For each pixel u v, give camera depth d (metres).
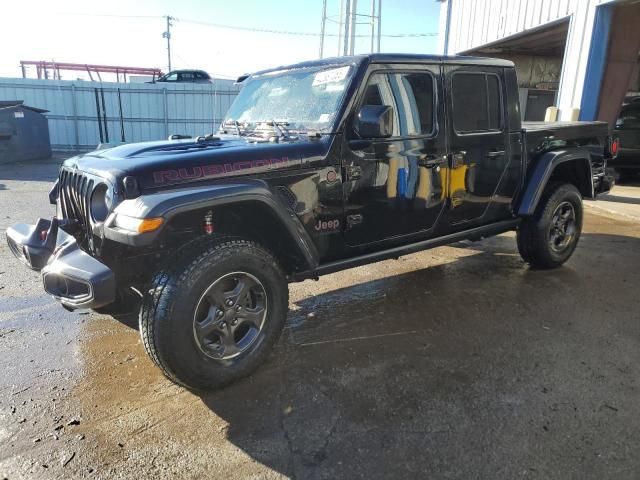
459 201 4.00
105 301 2.60
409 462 2.28
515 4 11.88
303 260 3.17
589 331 3.63
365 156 3.34
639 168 10.98
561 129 4.80
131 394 2.86
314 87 3.49
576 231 5.04
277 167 2.98
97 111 19.47
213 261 2.68
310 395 2.83
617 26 8.95
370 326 3.76
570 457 2.29
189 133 20.31
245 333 3.01
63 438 2.46
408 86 3.53
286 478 2.19
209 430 2.53
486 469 2.22
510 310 4.03
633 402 2.73
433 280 4.79
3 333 3.61
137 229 2.46
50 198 3.85
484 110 4.07
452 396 2.80
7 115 14.89
